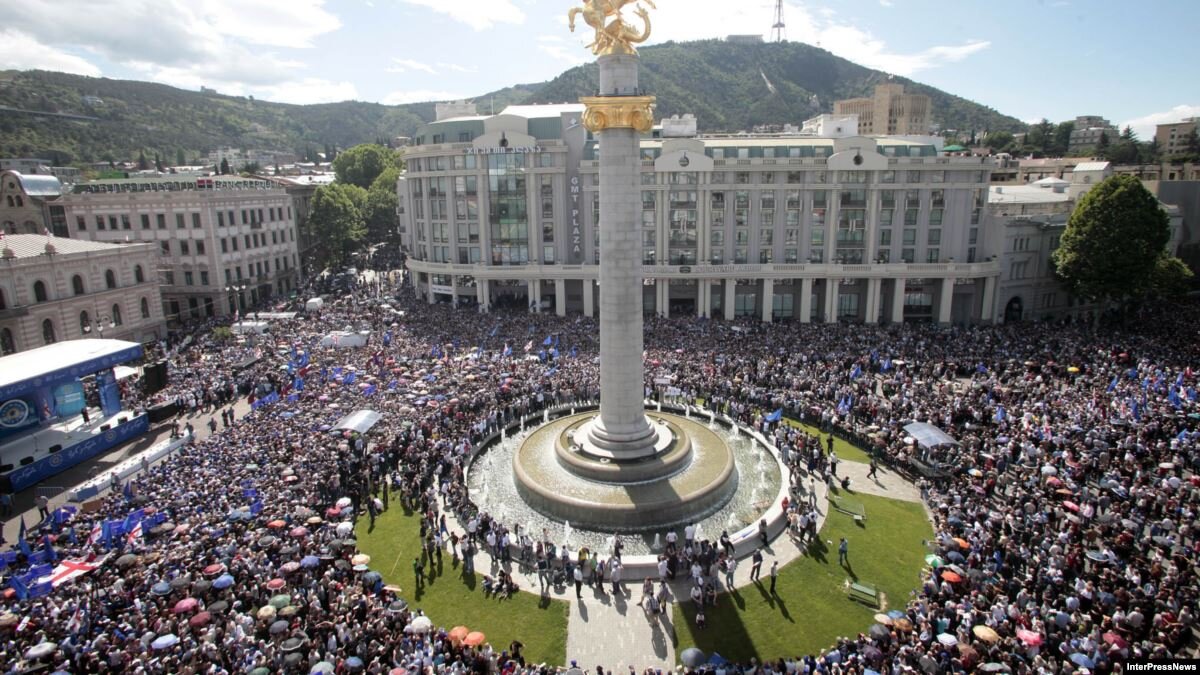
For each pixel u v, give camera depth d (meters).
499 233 102.31
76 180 159.00
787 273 95.00
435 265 104.31
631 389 47.59
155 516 38.69
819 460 49.34
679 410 62.28
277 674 26.94
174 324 101.75
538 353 74.94
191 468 45.78
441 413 56.19
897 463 50.19
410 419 55.03
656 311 98.44
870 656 27.72
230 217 106.94
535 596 35.84
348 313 96.19
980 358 70.38
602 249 45.97
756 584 36.59
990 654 27.39
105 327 82.56
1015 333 81.19
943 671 27.00
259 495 41.09
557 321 89.31
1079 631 29.20
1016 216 99.62
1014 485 42.59
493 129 99.62
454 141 105.19
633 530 42.22
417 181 108.25
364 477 46.41
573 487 45.25
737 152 96.62
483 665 29.02
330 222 131.88
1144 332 81.12
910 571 37.56
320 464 45.75
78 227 104.19
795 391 62.22
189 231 102.38
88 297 79.94
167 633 28.81
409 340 80.50
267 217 118.88
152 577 32.94
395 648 29.11
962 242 95.75
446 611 34.66
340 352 75.75
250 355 74.38
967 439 49.22
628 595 35.91
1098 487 42.41
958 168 93.12
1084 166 127.56
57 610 30.88
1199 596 31.20
